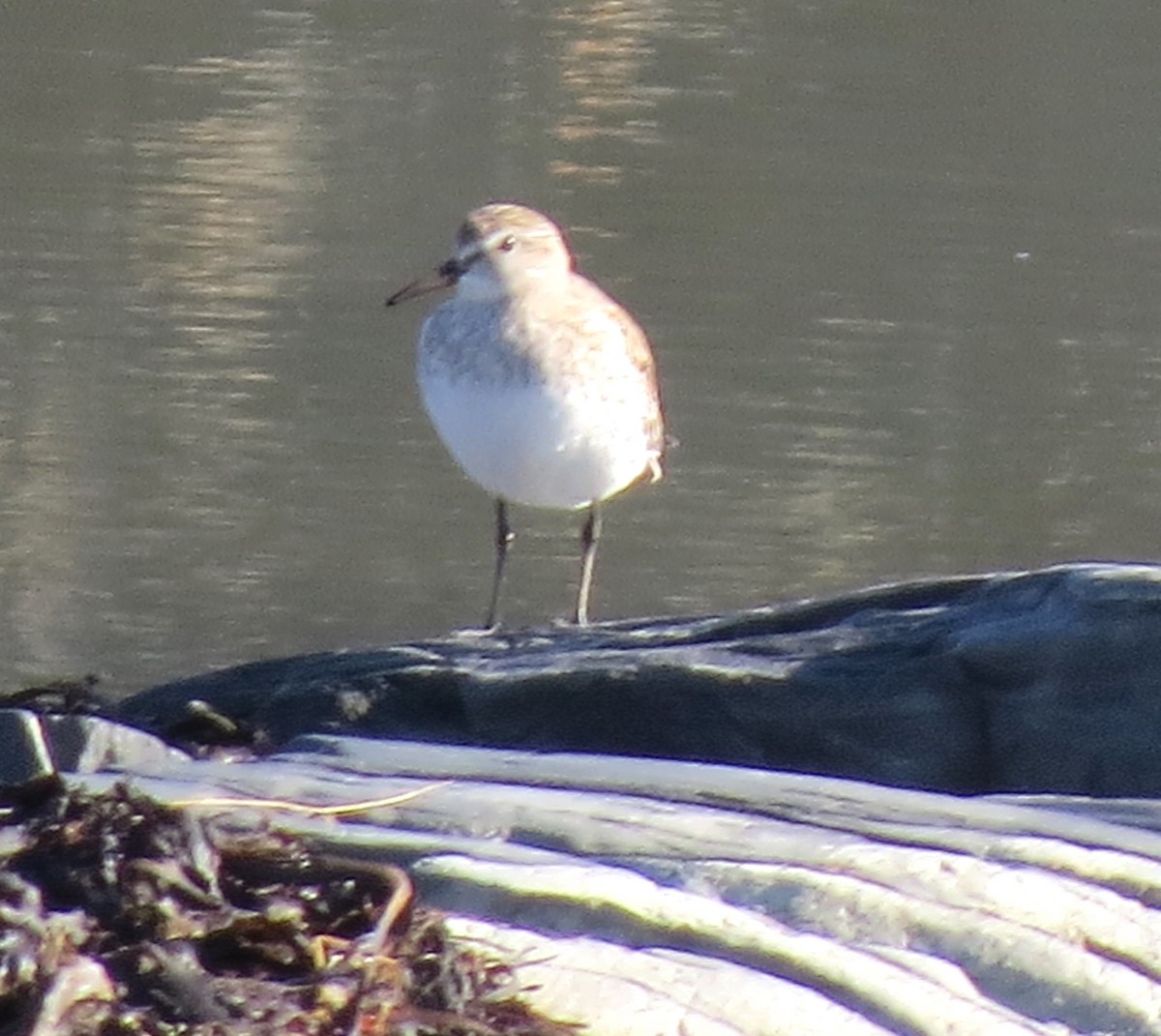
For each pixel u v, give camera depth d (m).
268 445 15.00
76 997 5.22
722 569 13.73
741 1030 6.08
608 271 18.48
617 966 6.23
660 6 25.70
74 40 23.39
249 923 5.60
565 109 22.39
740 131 22.03
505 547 11.32
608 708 8.75
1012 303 18.08
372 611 13.12
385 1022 5.46
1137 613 8.44
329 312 17.17
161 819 5.89
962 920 6.73
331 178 20.14
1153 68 24.48
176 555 13.60
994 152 21.78
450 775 7.76
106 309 16.84
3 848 5.77
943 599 9.22
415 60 23.56
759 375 16.41
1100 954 6.69
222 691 9.20
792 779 7.82
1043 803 7.82
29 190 19.31
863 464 15.22
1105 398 16.45
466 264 10.59
